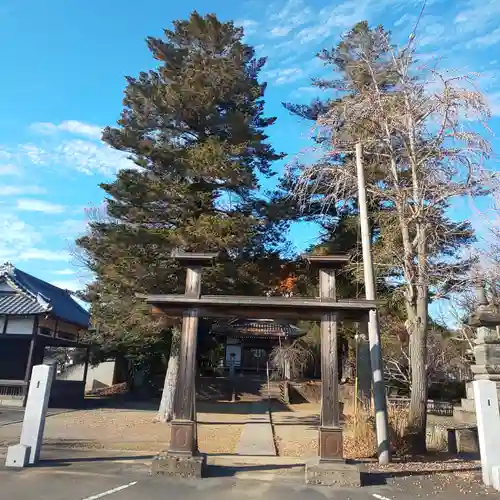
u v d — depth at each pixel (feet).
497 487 22.31
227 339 112.98
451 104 31.81
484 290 39.93
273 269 57.00
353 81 40.42
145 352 88.38
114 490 20.44
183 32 60.59
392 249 37.65
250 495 20.43
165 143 57.88
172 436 24.07
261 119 61.21
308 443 42.42
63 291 88.58
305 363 95.25
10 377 69.67
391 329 59.16
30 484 20.98
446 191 33.06
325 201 40.27
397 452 31.76
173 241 47.65
